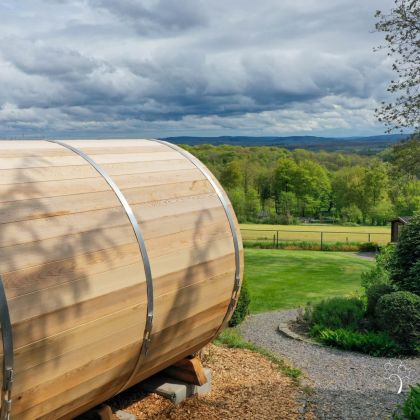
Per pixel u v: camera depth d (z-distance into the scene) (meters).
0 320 3.12
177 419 5.31
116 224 4.12
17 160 4.02
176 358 5.27
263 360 7.61
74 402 3.93
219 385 6.36
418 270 10.06
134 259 4.13
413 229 10.48
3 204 3.49
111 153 4.91
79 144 4.93
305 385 6.70
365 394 6.49
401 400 6.26
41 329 3.35
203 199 5.23
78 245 3.72
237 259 5.43
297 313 12.18
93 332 3.77
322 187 77.44
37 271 3.38
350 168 76.00
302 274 19.88
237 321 10.98
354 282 17.92
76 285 3.61
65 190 3.99
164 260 4.41
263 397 6.09
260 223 69.06
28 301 3.28
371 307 10.41
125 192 4.43
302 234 48.50
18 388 3.32
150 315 4.27
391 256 11.45
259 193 77.38
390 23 20.33
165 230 4.54
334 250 30.67
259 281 17.95
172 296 4.51
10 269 3.23
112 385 4.32
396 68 20.73
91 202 4.08
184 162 5.52
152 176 4.89
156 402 5.63
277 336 10.08
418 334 8.59
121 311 3.99
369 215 68.12
